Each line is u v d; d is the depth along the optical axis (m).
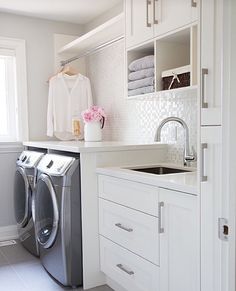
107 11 3.15
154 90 2.10
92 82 3.52
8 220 3.32
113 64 3.12
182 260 1.48
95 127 2.96
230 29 0.96
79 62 3.56
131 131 2.92
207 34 1.11
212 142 1.08
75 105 3.34
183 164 2.30
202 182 1.15
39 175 2.51
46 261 2.43
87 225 2.19
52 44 3.45
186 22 1.77
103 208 2.15
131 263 1.87
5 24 3.21
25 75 3.32
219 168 1.06
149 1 2.05
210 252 1.12
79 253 2.18
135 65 2.26
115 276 2.05
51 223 2.31
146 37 2.10
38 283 2.29
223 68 0.99
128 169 2.10
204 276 1.16
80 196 2.17
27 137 3.36
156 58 2.04
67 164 2.17
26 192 2.77
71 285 2.19
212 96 1.09
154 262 1.67
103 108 3.32
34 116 3.40
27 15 3.28
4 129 3.36
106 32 2.73
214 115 1.07
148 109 2.71
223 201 1.03
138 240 1.80
